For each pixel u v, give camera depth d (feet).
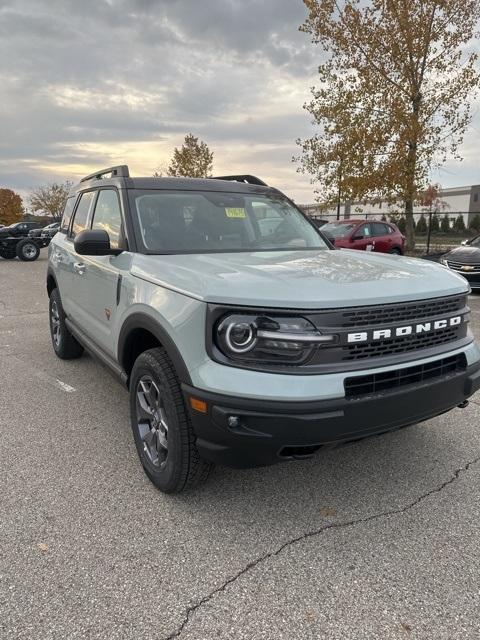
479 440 12.24
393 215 73.77
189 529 8.84
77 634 6.63
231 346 7.88
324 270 9.20
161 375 9.07
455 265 34.73
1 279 44.98
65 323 17.28
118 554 8.16
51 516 9.16
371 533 8.77
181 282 8.86
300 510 9.43
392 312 8.39
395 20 60.13
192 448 8.95
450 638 6.61
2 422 13.30
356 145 64.03
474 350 9.82
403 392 8.27
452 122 62.80
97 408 14.28
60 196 252.42
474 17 58.70
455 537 8.65
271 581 7.62
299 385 7.64
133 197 12.00
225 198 13.23
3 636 6.57
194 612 7.02
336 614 7.00
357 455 11.51
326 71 65.31
